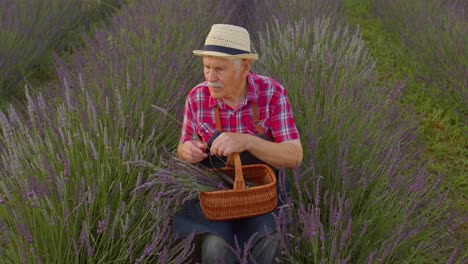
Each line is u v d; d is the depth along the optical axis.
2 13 5.85
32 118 2.62
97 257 2.37
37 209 2.30
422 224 2.53
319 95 3.58
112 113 3.06
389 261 2.51
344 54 4.32
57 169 2.52
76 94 3.37
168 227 2.52
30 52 5.63
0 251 2.26
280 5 6.55
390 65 6.17
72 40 6.75
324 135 3.07
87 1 7.78
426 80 5.25
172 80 3.75
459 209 3.44
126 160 2.62
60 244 2.20
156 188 2.48
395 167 2.78
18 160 2.29
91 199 2.23
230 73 2.20
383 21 7.32
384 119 3.32
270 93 2.37
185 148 2.38
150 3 5.96
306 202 2.75
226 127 2.39
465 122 4.70
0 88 4.84
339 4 7.52
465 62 4.87
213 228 2.28
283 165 2.30
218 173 2.42
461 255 2.81
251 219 2.35
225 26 2.21
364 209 2.71
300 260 2.51
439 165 4.11
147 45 4.39
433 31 5.53
